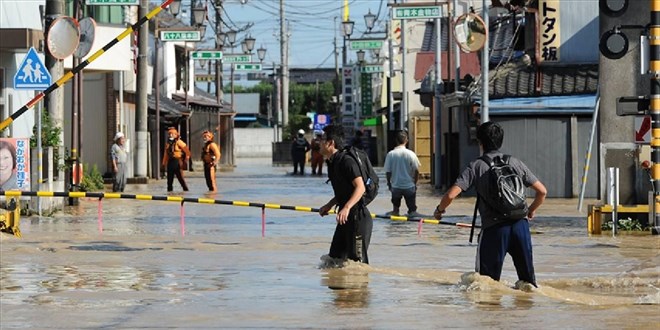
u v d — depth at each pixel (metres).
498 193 22.78
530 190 59.97
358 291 23.92
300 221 45.03
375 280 25.80
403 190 45.38
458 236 38.69
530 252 23.27
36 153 45.47
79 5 54.00
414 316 20.52
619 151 40.09
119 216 47.78
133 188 74.75
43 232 39.03
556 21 63.69
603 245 35.25
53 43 39.69
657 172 38.00
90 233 38.84
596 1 63.94
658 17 36.62
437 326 19.44
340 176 27.09
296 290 24.09
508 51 70.81
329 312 21.02
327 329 19.16
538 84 62.81
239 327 19.36
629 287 25.52
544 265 29.78
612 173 39.56
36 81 41.62
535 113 60.25
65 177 52.56
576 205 55.00
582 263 30.25
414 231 40.72
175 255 31.61
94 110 83.75
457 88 68.06
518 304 21.91
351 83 178.75
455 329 19.14
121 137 67.31
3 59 54.12
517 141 60.72
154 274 27.03
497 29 72.31
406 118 105.12
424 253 32.69
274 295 23.33
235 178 94.38
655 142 37.56
